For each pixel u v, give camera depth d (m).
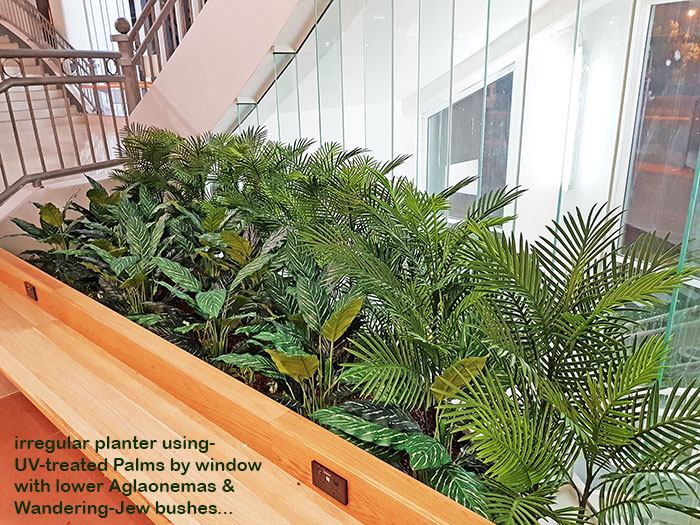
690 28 1.39
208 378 1.50
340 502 1.17
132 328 1.85
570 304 1.22
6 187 3.25
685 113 1.44
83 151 4.59
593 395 1.07
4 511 1.85
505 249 1.17
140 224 2.52
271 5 2.99
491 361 1.27
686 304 1.20
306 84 3.31
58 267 2.65
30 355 1.94
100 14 7.64
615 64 1.60
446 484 1.17
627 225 1.65
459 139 2.47
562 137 1.89
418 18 2.46
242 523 1.15
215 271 2.44
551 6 1.81
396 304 1.34
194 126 3.77
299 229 2.00
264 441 1.34
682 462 1.02
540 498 1.05
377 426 1.27
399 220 1.55
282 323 1.82
